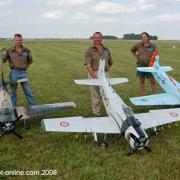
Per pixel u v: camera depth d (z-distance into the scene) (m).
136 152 6.69
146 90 13.50
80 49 45.25
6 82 9.02
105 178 5.58
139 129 6.55
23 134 7.83
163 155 6.54
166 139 7.52
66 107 8.65
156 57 10.89
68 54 34.88
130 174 5.76
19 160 6.34
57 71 19.52
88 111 9.78
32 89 13.50
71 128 7.02
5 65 23.06
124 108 7.20
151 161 6.27
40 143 7.28
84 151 6.78
